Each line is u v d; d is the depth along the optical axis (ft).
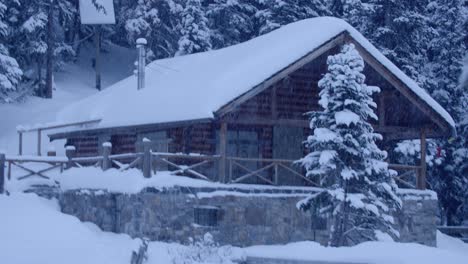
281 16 139.23
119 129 85.20
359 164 65.98
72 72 174.09
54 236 54.75
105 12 163.22
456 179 130.52
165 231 68.85
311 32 77.41
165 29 166.71
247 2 167.84
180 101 78.74
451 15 130.31
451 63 128.47
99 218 76.02
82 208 79.41
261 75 72.59
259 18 147.23
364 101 65.92
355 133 65.77
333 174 67.15
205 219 70.49
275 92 79.41
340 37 77.41
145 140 70.54
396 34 117.80
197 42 143.84
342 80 65.31
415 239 81.61
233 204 71.67
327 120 66.74
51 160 85.97
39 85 152.05
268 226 73.10
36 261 47.88
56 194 83.61
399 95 84.02
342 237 65.92
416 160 113.70
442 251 55.06
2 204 68.59
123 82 115.65
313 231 75.46
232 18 159.53
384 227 76.13
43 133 130.11
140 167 73.26
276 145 84.33
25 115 139.23
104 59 189.57
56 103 148.15
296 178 84.12
